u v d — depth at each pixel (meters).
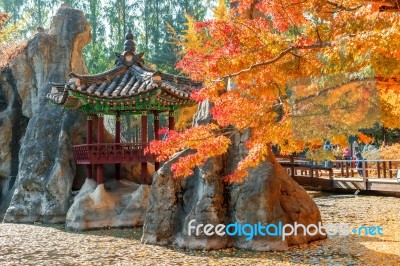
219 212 10.48
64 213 15.62
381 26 5.65
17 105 21.11
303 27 7.04
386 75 5.94
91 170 15.47
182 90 14.85
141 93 13.63
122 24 44.25
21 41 22.02
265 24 7.05
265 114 7.19
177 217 11.01
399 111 6.98
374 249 9.71
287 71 6.68
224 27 6.91
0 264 9.10
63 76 19.91
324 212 15.48
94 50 42.16
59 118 17.89
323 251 9.66
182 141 7.29
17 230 13.79
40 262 9.23
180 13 42.16
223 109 7.22
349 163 22.44
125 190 15.51
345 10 6.32
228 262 8.81
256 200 10.21
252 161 7.56
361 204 17.27
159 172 11.28
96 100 13.98
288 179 11.47
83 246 10.92
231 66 6.70
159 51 35.81
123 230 13.52
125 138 37.50
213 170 10.75
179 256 9.47
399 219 13.80
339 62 5.75
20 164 17.28
